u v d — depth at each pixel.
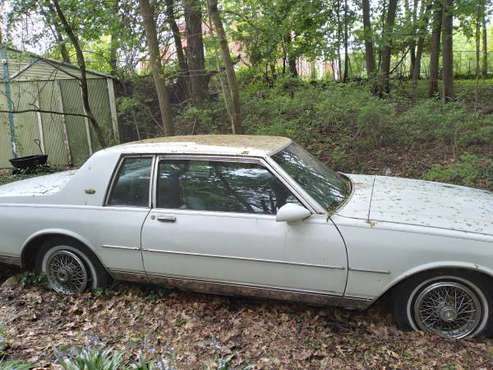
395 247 3.14
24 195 4.25
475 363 2.93
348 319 3.57
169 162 3.79
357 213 3.34
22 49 8.95
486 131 8.23
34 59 9.99
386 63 13.00
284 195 3.46
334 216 3.32
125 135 11.54
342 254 3.25
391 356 3.06
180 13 10.38
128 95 11.47
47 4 8.16
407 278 3.21
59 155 11.48
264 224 3.42
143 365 2.53
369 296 3.27
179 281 3.78
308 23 11.98
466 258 3.04
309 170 3.82
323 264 3.30
